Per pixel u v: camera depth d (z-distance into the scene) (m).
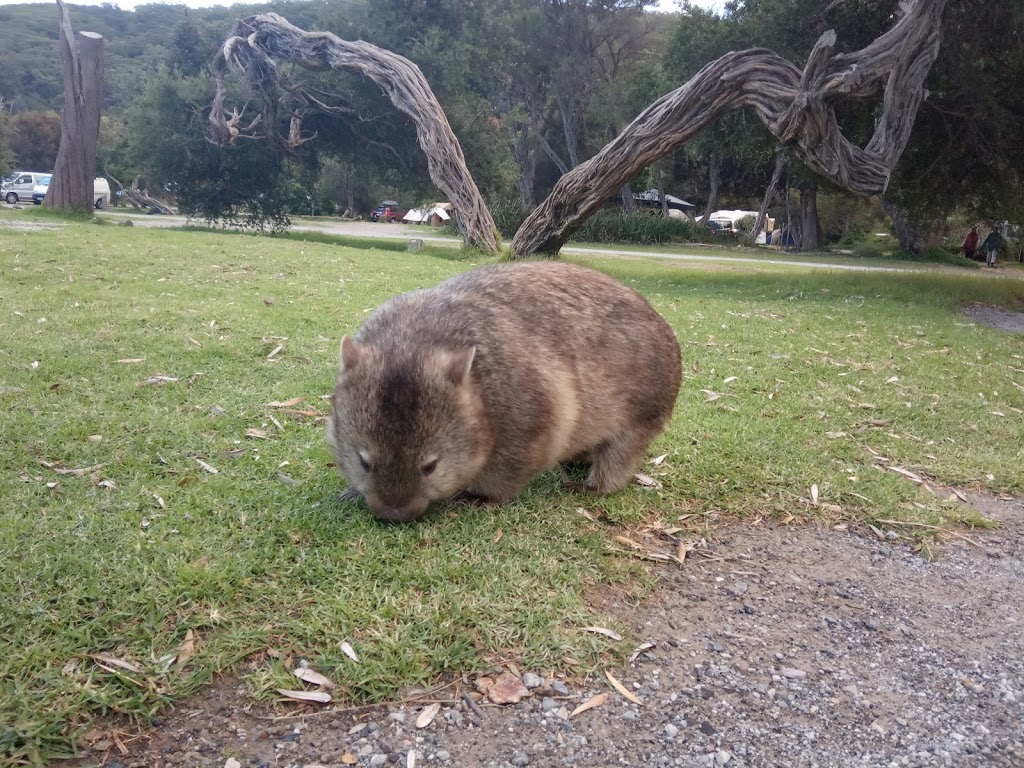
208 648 0.84
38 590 0.90
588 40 14.84
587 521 1.21
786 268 6.89
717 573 1.11
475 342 1.12
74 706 0.75
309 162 9.22
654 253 8.97
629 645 0.92
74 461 1.27
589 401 1.21
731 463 1.48
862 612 1.04
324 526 1.10
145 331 2.11
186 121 8.66
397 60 6.95
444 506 1.19
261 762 0.72
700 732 0.80
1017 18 4.50
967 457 1.62
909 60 4.07
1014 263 11.56
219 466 1.29
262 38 7.56
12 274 2.90
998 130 5.00
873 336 2.87
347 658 0.84
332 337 2.22
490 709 0.80
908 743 0.80
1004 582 1.15
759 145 6.55
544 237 5.70
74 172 8.20
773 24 6.43
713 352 2.40
